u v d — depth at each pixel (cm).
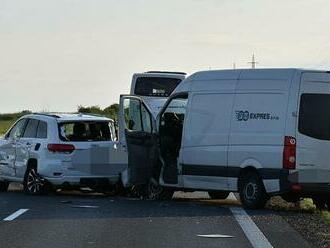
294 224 2222
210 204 2931
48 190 3238
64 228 2105
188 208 2677
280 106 2616
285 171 2561
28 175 3288
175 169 3020
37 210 2556
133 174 3095
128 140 3100
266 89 2672
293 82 2597
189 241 1881
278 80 2644
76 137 3212
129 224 2195
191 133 2936
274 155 2602
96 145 3189
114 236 1961
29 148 3294
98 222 2236
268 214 2492
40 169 3183
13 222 2231
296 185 2548
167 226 2155
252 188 2670
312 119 2583
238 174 2731
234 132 2755
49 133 3198
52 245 1812
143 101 3222
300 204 2920
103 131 3303
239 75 2788
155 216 2395
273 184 2598
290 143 2561
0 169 3556
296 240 1911
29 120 3403
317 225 2205
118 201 2964
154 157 3108
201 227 2138
